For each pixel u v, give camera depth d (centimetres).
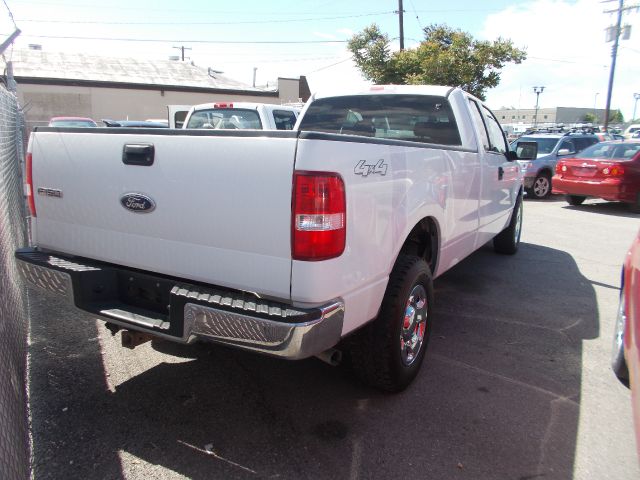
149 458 281
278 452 289
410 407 338
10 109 544
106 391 349
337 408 336
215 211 269
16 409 290
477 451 294
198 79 3197
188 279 288
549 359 415
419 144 345
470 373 388
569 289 602
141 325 286
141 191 293
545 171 1490
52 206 337
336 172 252
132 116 2886
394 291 323
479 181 492
